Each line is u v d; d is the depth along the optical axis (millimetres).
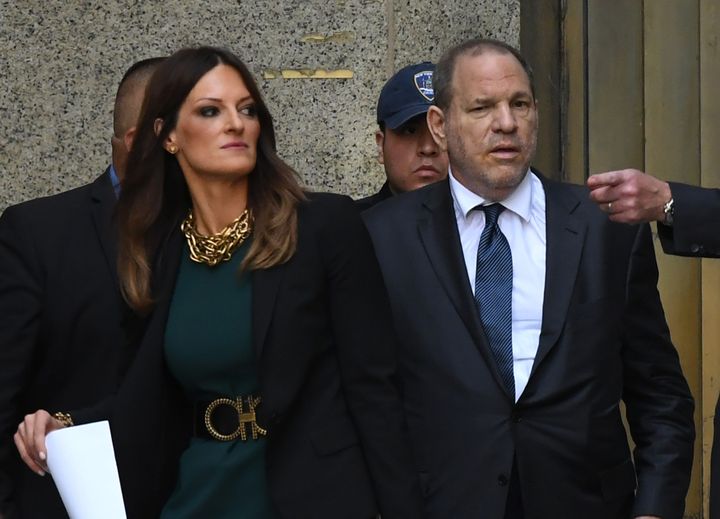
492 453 7891
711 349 11734
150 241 7688
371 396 7508
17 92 10945
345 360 7535
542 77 11891
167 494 7570
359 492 7375
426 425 8023
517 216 8289
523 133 8180
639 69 11836
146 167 7703
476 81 8195
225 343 7387
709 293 11734
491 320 8078
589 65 11875
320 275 7496
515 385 7980
